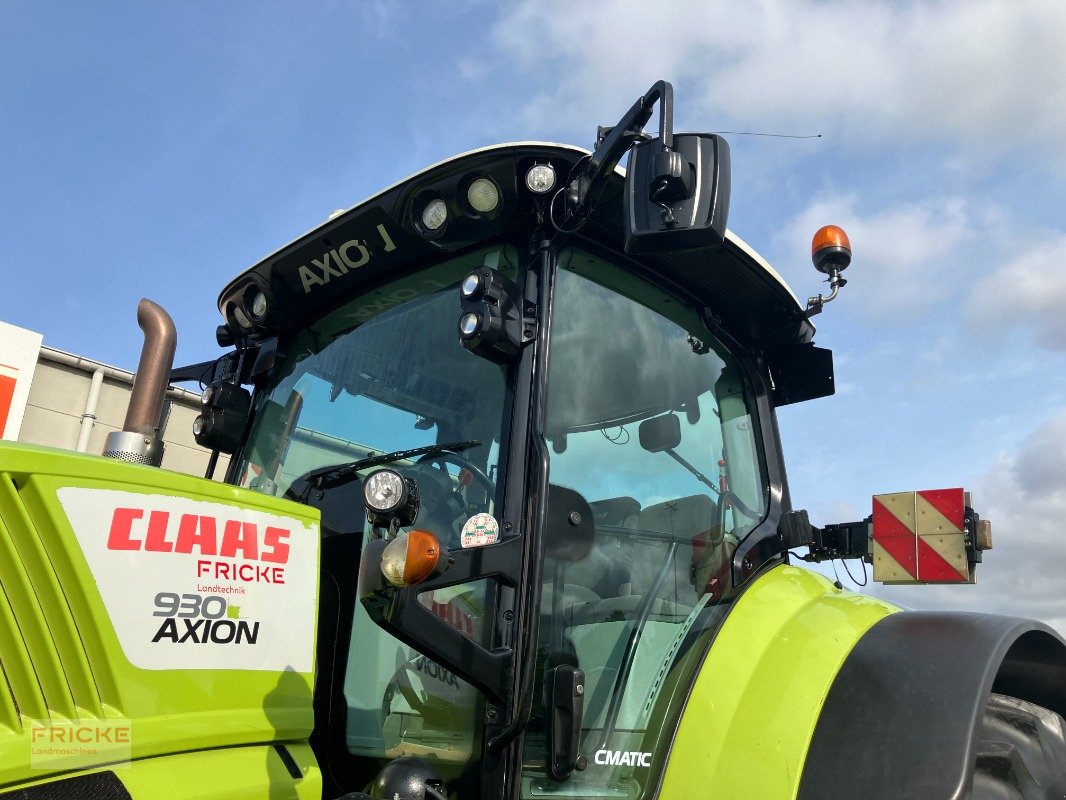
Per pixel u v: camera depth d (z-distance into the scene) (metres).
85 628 1.64
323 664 2.32
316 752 2.25
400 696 2.17
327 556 2.43
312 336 2.92
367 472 2.48
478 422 2.29
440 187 2.41
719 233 1.97
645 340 2.60
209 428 2.91
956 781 1.92
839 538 2.99
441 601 2.11
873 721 2.08
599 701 2.16
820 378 3.08
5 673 1.54
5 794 1.46
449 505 2.24
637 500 2.41
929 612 2.49
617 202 2.39
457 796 1.99
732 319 2.92
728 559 2.59
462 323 2.20
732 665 2.31
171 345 2.25
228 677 1.83
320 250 2.72
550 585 2.14
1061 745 2.51
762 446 2.90
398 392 2.55
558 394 2.31
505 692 1.92
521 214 2.39
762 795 2.05
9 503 1.60
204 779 1.69
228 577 1.88
